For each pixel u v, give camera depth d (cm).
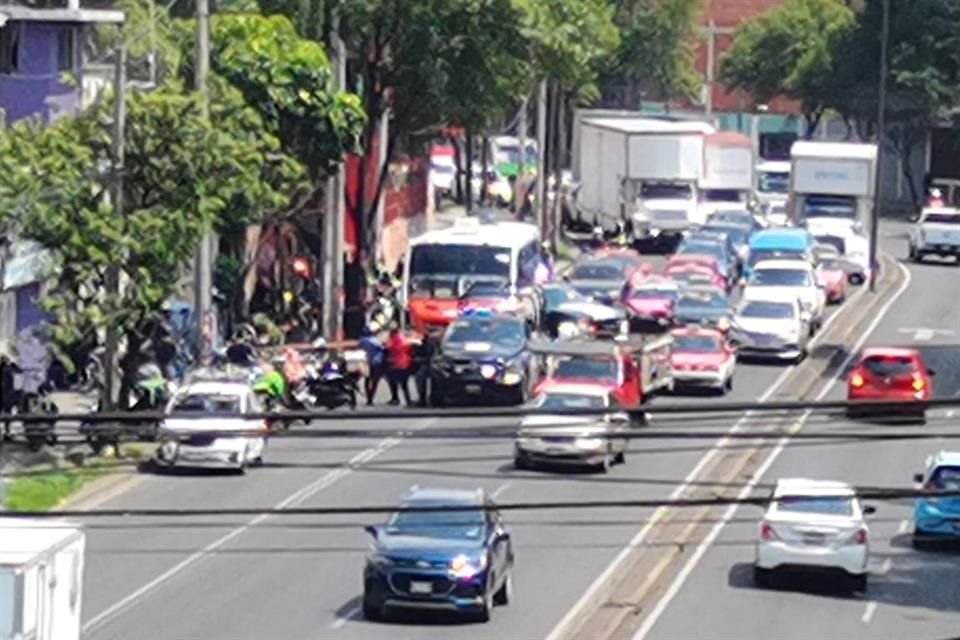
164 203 9525
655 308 13675
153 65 11756
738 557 8500
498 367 11225
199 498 8938
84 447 9306
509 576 7612
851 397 11550
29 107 11456
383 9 13950
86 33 11819
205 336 10412
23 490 8619
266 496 9031
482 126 15012
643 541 8731
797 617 7581
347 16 13862
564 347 11138
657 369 11719
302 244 13788
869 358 11625
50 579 4272
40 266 9688
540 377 11644
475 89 14388
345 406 10888
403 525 7381
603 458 9719
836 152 19312
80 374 10438
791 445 10900
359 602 7450
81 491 8938
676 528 9006
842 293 16775
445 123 14750
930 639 7288
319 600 7469
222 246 12688
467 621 7281
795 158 19375
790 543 7931
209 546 8312
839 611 7712
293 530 8588
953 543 8762
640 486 9600
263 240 12794
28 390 9738
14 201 9075
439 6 14138
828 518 7981
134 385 9494
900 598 7969
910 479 10106
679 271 15550
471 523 7381
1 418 4269
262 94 12406
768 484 9175
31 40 11431
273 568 7956
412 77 14288
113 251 9181
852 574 7956
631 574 8156
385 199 17075
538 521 9075
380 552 7219
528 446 9644
